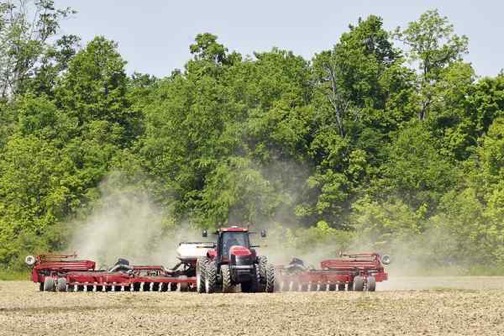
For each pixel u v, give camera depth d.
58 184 176.25
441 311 67.12
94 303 79.38
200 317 65.19
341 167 199.25
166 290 98.00
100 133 199.38
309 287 95.25
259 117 186.50
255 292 92.69
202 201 180.50
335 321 61.53
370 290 92.62
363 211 178.88
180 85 193.88
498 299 77.12
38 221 167.88
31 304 78.69
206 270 90.56
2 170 178.25
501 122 190.88
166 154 189.25
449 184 187.38
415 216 176.00
